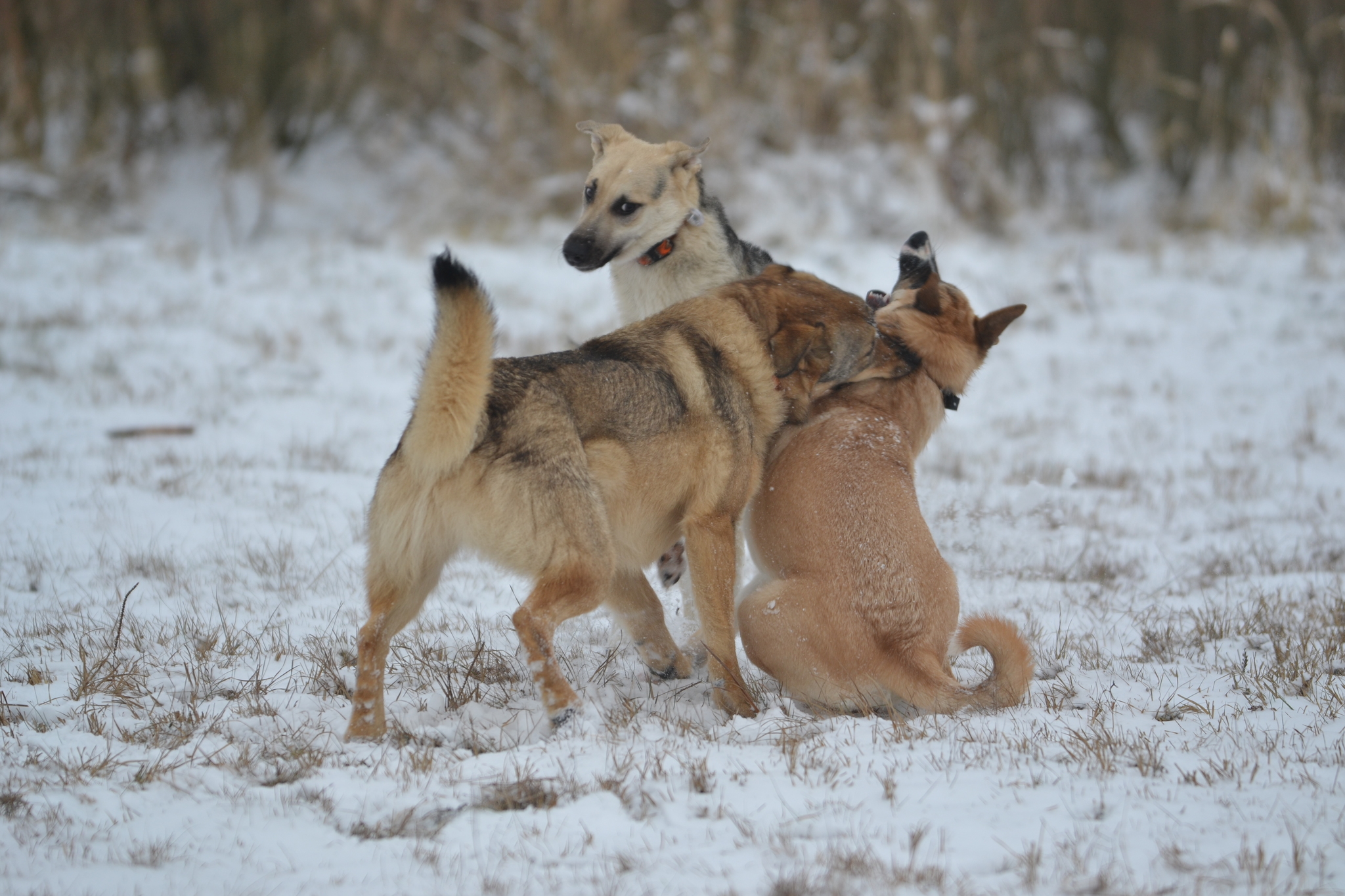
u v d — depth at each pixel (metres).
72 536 27.84
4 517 28.86
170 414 40.94
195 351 49.31
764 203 74.12
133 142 82.25
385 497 17.05
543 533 16.91
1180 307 61.22
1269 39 85.50
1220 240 76.88
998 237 79.75
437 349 16.09
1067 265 70.06
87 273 60.19
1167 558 29.59
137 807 14.22
